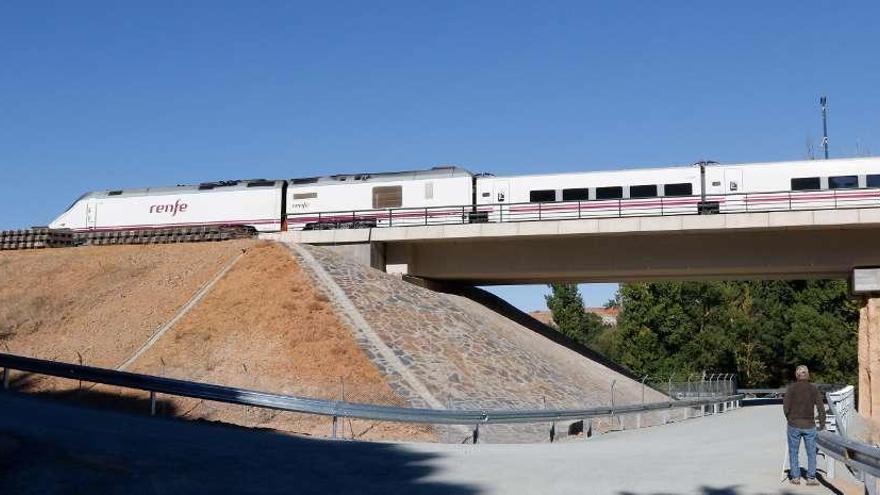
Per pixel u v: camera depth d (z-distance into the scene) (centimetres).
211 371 2816
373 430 2330
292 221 4634
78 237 4484
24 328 3331
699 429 2870
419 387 2706
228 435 1727
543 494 1148
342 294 3378
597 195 4228
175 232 4350
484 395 2830
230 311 3253
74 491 1000
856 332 7275
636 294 7719
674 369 7438
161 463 1231
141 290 3616
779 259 4088
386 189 4506
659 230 3991
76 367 2153
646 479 1306
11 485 1001
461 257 4434
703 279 4669
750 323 7506
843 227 3888
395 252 4384
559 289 9300
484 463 1488
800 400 1312
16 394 2220
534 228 4122
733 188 4062
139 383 2070
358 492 1125
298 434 2073
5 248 4519
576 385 3506
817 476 1393
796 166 4006
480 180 4394
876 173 3909
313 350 2900
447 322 3516
